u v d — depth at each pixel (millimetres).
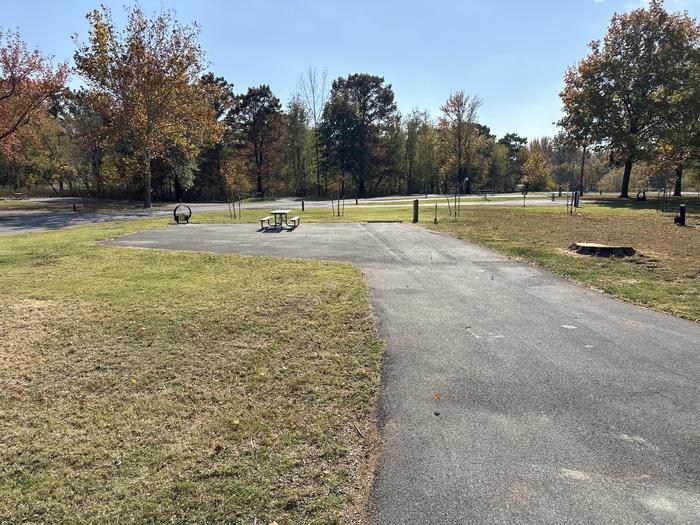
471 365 4352
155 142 29703
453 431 3219
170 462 2895
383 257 10109
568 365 4336
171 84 27609
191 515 2432
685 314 5863
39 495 2600
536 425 3285
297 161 56875
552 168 83250
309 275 8219
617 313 5984
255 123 50281
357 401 3672
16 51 26875
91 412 3531
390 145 57281
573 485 2633
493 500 2514
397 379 4059
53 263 9445
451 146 55906
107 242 12680
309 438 3158
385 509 2457
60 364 4414
